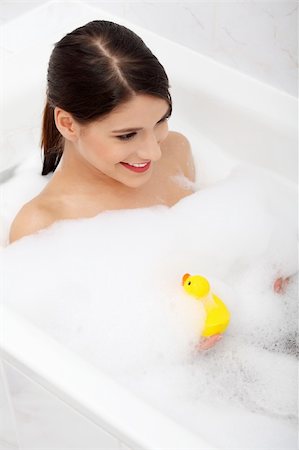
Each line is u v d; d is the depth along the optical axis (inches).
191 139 55.2
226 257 46.1
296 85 50.5
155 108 38.8
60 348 34.0
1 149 55.7
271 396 40.5
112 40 38.3
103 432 31.8
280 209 49.1
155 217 46.6
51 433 37.5
